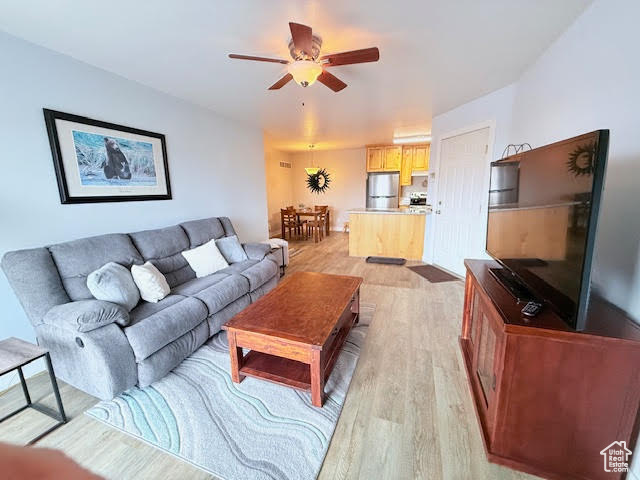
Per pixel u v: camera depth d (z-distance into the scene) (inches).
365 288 136.3
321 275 102.4
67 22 65.7
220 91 113.5
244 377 72.1
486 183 129.7
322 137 229.3
